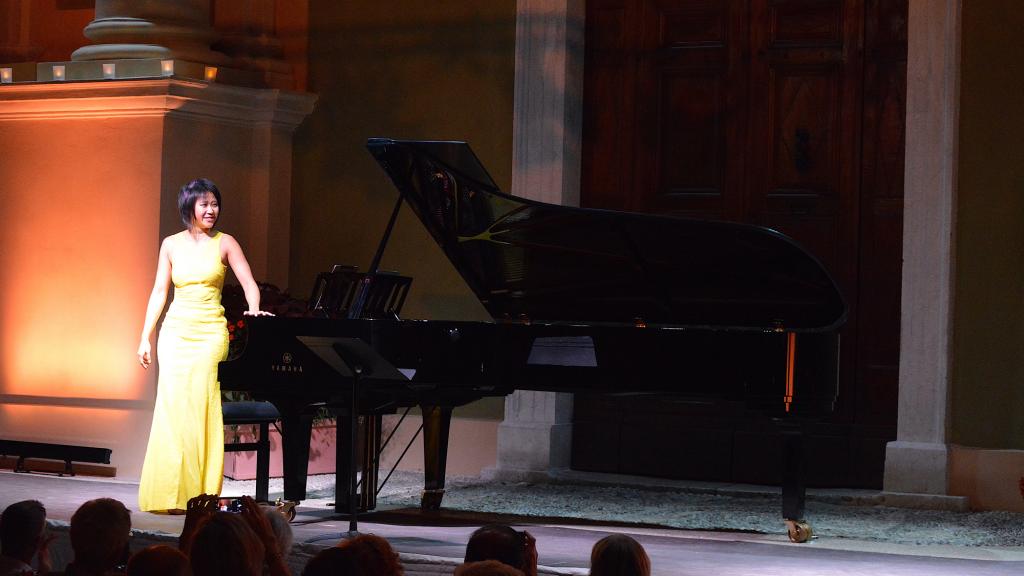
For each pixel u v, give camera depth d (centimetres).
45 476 2075
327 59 2339
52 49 2473
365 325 1606
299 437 1681
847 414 2008
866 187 2008
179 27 2239
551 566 1348
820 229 2041
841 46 2028
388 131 2291
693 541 1566
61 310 2189
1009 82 1870
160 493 1684
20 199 2227
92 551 865
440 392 1755
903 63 1988
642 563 768
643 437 2138
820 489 2005
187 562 745
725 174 2103
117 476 2109
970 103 1894
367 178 2303
